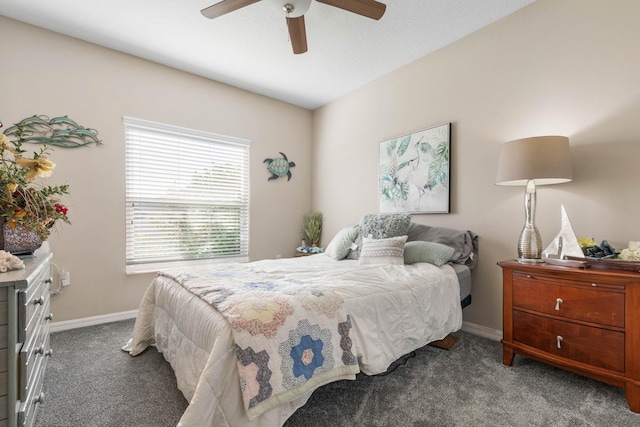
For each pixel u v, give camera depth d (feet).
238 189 12.32
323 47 9.22
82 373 6.04
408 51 9.45
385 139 11.00
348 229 9.96
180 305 5.47
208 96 11.37
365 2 6.07
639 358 4.77
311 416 4.70
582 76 6.58
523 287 6.19
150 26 8.27
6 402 3.36
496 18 7.90
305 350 4.19
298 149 14.07
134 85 9.80
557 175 5.90
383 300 5.45
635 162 5.94
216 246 11.75
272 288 5.12
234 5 6.20
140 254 10.03
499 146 7.95
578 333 5.41
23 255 5.10
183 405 5.02
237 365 3.72
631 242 5.56
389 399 5.16
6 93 7.91
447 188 8.99
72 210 8.77
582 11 6.57
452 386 5.58
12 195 4.74
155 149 10.33
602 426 4.50
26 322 3.68
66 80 8.69
